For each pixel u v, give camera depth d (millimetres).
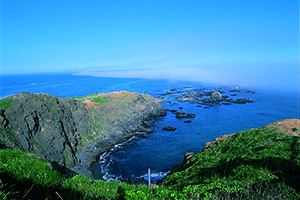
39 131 40156
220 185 10539
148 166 44125
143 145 56844
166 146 56125
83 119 56656
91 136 54469
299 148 15992
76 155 46469
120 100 77125
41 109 43438
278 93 182500
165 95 166375
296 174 12688
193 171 21141
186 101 131625
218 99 130750
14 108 37844
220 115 93625
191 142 59375
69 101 57125
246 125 78375
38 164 8578
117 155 50156
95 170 42719
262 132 23391
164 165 44594
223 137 29625
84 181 8539
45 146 38562
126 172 41594
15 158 8570
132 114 74500
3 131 32844
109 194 7848
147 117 85000
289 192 10250
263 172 13133
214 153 24859
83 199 6812
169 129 70875
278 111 102562
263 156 16562
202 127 74938
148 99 94938
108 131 59750
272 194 8883
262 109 107438
